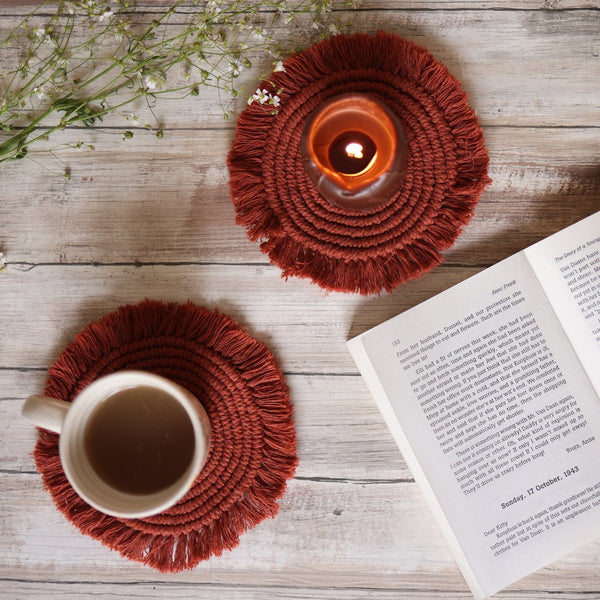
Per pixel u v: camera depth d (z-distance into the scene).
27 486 0.70
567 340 0.65
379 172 0.58
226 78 0.68
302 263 0.65
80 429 0.56
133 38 0.67
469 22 0.67
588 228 0.64
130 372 0.54
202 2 0.67
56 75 0.63
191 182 0.68
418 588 0.69
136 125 0.68
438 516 0.66
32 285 0.69
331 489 0.69
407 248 0.65
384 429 0.69
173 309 0.65
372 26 0.67
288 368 0.69
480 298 0.66
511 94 0.67
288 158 0.65
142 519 0.65
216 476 0.64
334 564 0.69
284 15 0.67
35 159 0.69
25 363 0.69
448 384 0.66
